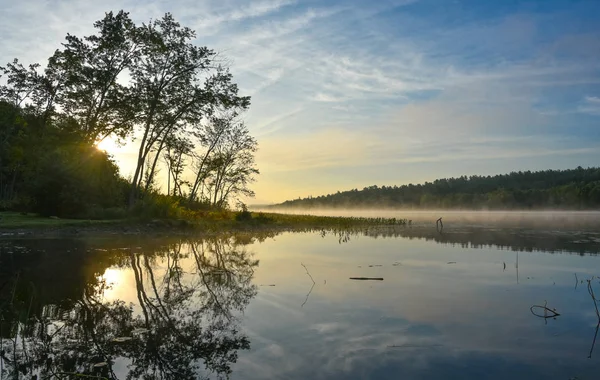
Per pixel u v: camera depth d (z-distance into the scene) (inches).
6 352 205.8
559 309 277.4
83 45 1097.4
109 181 1136.8
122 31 1095.0
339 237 926.4
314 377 171.3
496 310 273.9
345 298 308.8
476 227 1300.4
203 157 1615.4
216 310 278.5
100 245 645.9
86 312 276.7
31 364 190.5
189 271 437.7
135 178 1105.4
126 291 339.9
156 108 1130.0
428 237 909.8
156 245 682.8
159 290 344.5
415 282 373.1
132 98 1110.4
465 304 290.4
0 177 1348.4
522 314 264.2
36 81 1330.0
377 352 198.5
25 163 1285.7
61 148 1096.2
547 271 435.5
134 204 1085.8
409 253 603.2
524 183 6023.6
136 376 177.3
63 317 265.0
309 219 1566.2
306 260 524.7
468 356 194.2
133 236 813.2
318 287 350.9
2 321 254.2
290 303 294.8
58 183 955.3
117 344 215.9
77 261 484.4
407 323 244.2
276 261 514.9
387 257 553.3
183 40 1131.3
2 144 1238.3
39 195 943.0
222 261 514.9
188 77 1155.3
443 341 213.9
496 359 190.5
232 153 1690.5
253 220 1304.1
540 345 208.7
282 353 198.1
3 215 908.6
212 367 182.9
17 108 1320.1
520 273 422.3
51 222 834.8
